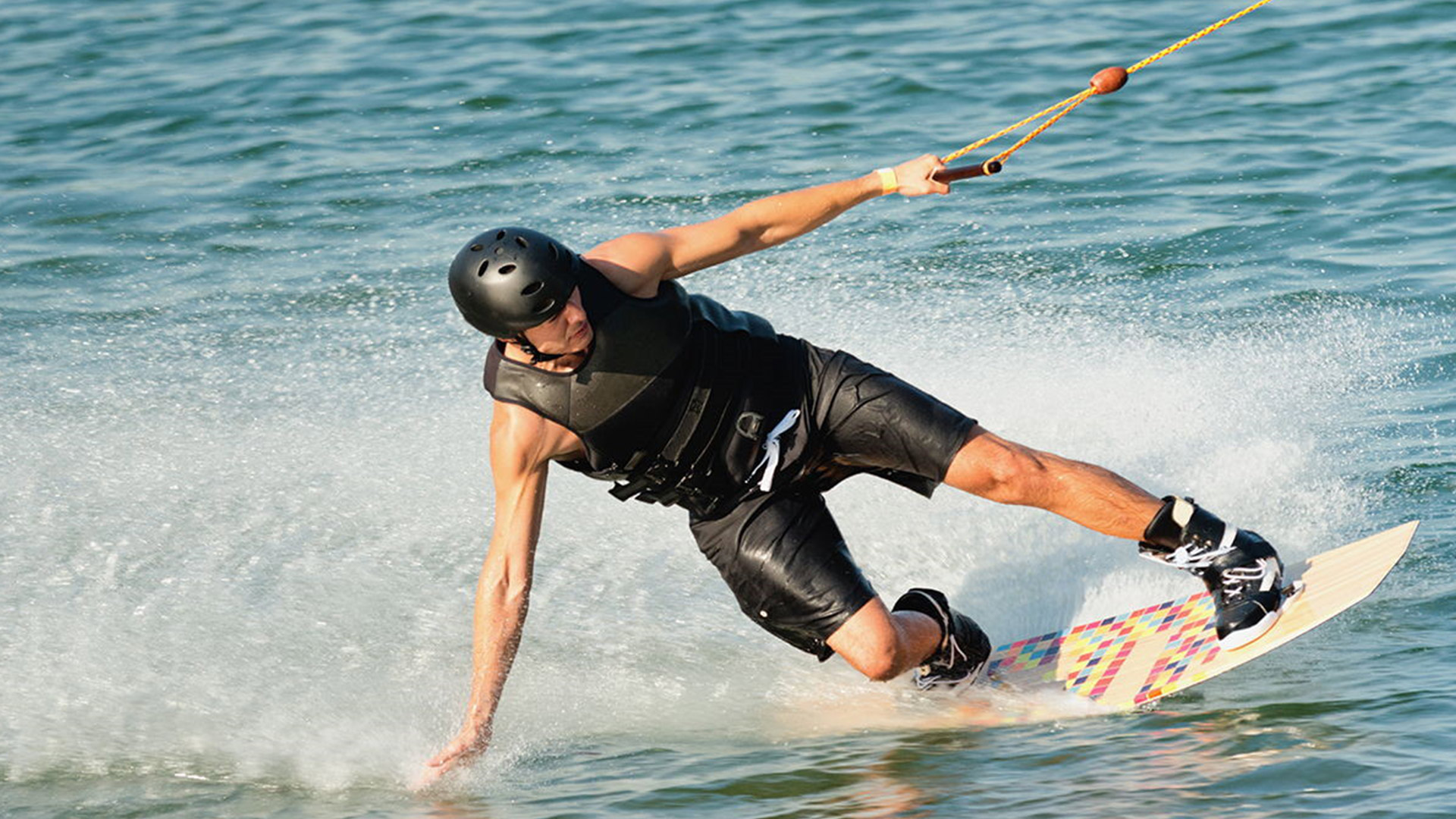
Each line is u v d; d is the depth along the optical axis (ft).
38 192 128.16
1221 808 43.01
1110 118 133.18
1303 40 149.18
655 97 144.66
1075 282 100.68
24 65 165.99
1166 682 53.42
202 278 108.88
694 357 51.13
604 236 112.06
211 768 51.21
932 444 52.29
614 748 52.60
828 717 54.70
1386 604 59.06
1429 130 124.06
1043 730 51.39
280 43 169.17
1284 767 45.37
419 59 160.56
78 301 105.09
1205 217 110.52
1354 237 105.29
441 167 129.90
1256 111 132.46
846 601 52.90
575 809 46.96
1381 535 57.31
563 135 136.05
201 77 158.30
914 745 50.96
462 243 113.09
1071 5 166.61
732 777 48.96
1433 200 110.32
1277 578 53.88
